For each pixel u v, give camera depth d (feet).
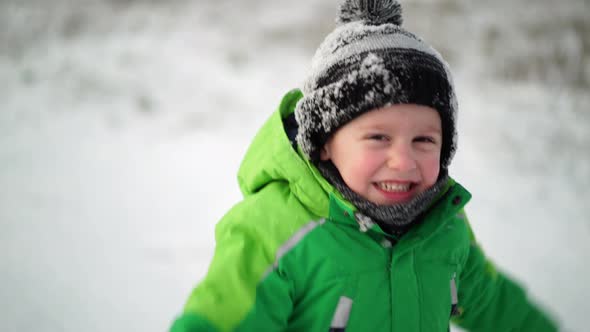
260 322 3.51
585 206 12.82
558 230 11.69
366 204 3.68
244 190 4.51
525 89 19.80
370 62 3.60
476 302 4.90
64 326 8.74
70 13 25.50
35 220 12.09
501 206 12.68
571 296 9.34
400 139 3.59
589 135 16.78
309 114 3.88
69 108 18.74
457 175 14.24
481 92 19.44
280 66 21.07
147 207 12.69
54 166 14.93
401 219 3.71
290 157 3.91
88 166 14.92
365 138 3.63
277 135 4.11
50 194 13.30
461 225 4.42
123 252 10.84
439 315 4.09
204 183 13.92
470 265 4.76
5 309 9.12
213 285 3.56
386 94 3.54
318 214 3.82
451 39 22.53
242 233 3.79
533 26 23.08
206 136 16.70
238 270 3.59
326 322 3.70
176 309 9.20
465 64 21.20
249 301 3.51
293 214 3.81
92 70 20.98
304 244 3.71
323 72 3.81
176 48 22.56
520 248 10.90
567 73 20.56
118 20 25.13
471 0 25.13
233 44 22.72
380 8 4.16
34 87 20.25
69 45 23.26
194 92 19.29
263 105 18.51
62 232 11.59
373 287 3.76
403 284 3.88
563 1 24.57
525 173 14.49
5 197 13.12
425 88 3.59
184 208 12.67
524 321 4.94
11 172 14.52
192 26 24.44
